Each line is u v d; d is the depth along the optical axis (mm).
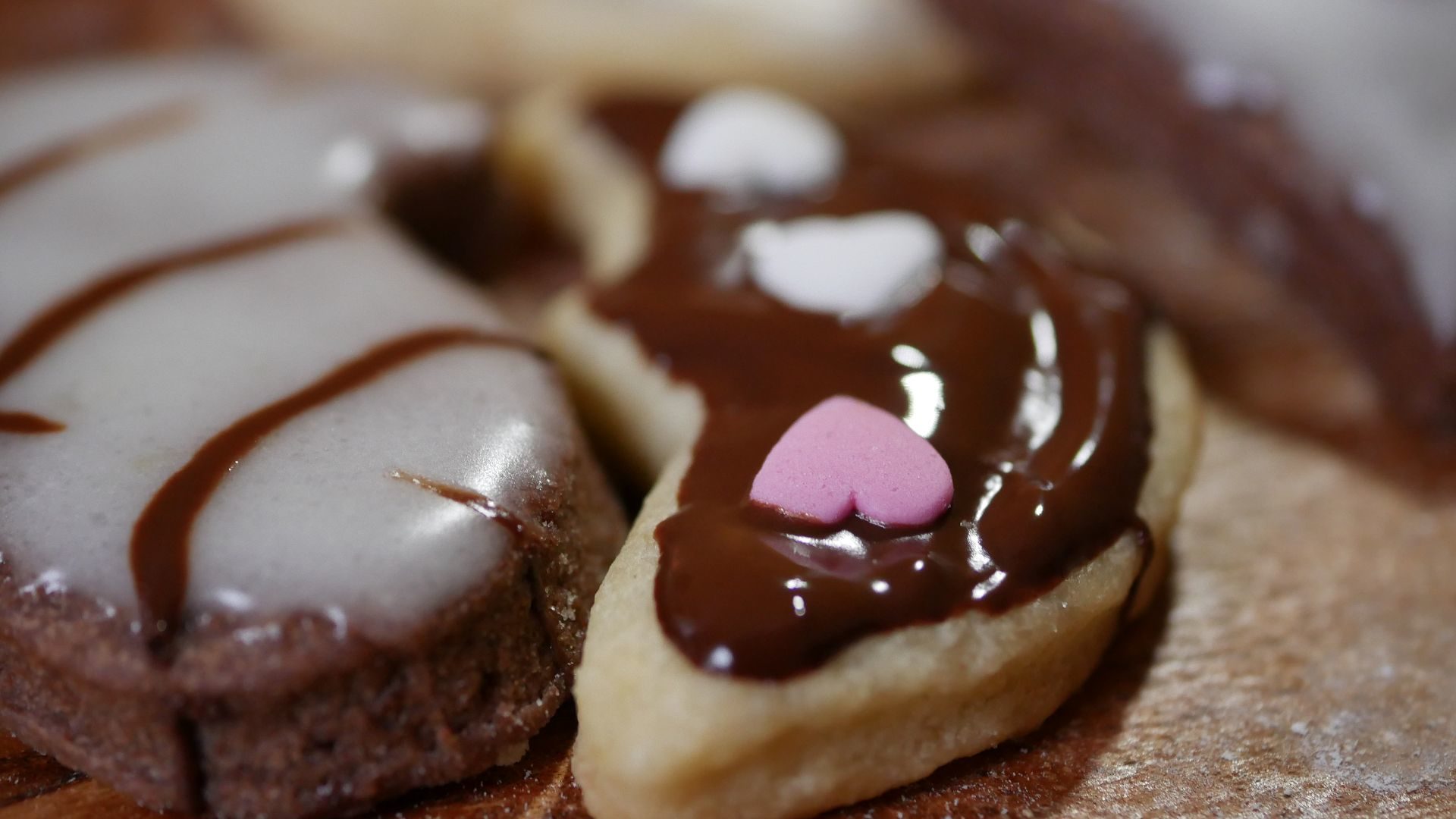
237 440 99
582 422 111
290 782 94
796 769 94
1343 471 113
